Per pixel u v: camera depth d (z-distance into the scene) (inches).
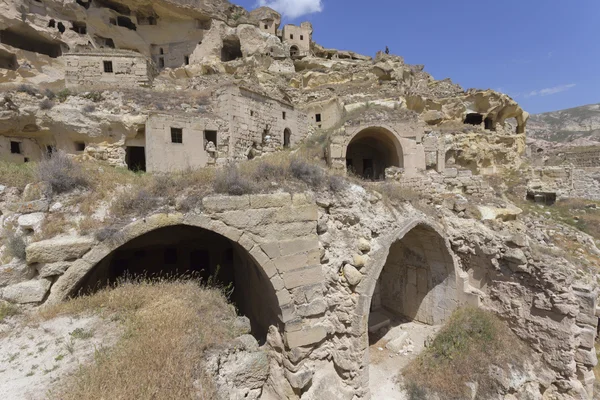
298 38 1337.4
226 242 494.0
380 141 740.7
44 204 223.5
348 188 307.3
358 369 275.7
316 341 257.3
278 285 246.2
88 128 556.4
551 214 643.5
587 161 993.5
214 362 174.9
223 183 246.7
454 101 888.9
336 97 874.1
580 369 301.4
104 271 328.8
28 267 201.2
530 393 301.9
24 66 810.2
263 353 208.5
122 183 264.7
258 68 1034.1
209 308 223.0
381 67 1041.5
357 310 279.6
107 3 1038.4
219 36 1144.8
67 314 191.8
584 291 304.7
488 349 324.2
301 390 253.4
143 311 199.2
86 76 710.5
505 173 804.6
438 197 411.5
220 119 625.9
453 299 380.2
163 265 498.6
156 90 704.4
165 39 1145.4
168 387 141.9
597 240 552.7
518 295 335.3
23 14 832.3
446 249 372.2
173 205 235.8
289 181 276.4
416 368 329.1
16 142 565.0
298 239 255.0
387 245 301.7
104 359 150.8
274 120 770.8
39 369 147.3
